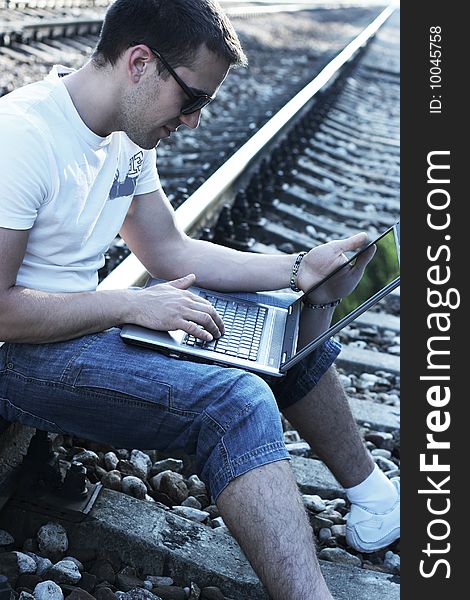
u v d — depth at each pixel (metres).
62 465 2.87
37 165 2.29
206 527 2.72
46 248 2.45
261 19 18.36
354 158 9.24
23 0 12.38
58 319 2.38
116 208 2.62
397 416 3.88
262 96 11.05
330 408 2.76
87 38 11.79
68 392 2.37
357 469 2.83
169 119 2.42
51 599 2.27
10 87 8.22
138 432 2.37
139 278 3.81
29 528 2.58
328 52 15.17
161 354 2.44
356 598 2.57
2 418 2.57
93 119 2.39
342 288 2.78
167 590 2.48
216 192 5.30
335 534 2.98
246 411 2.23
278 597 2.17
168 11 2.31
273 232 5.92
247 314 2.89
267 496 2.16
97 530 2.58
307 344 2.63
